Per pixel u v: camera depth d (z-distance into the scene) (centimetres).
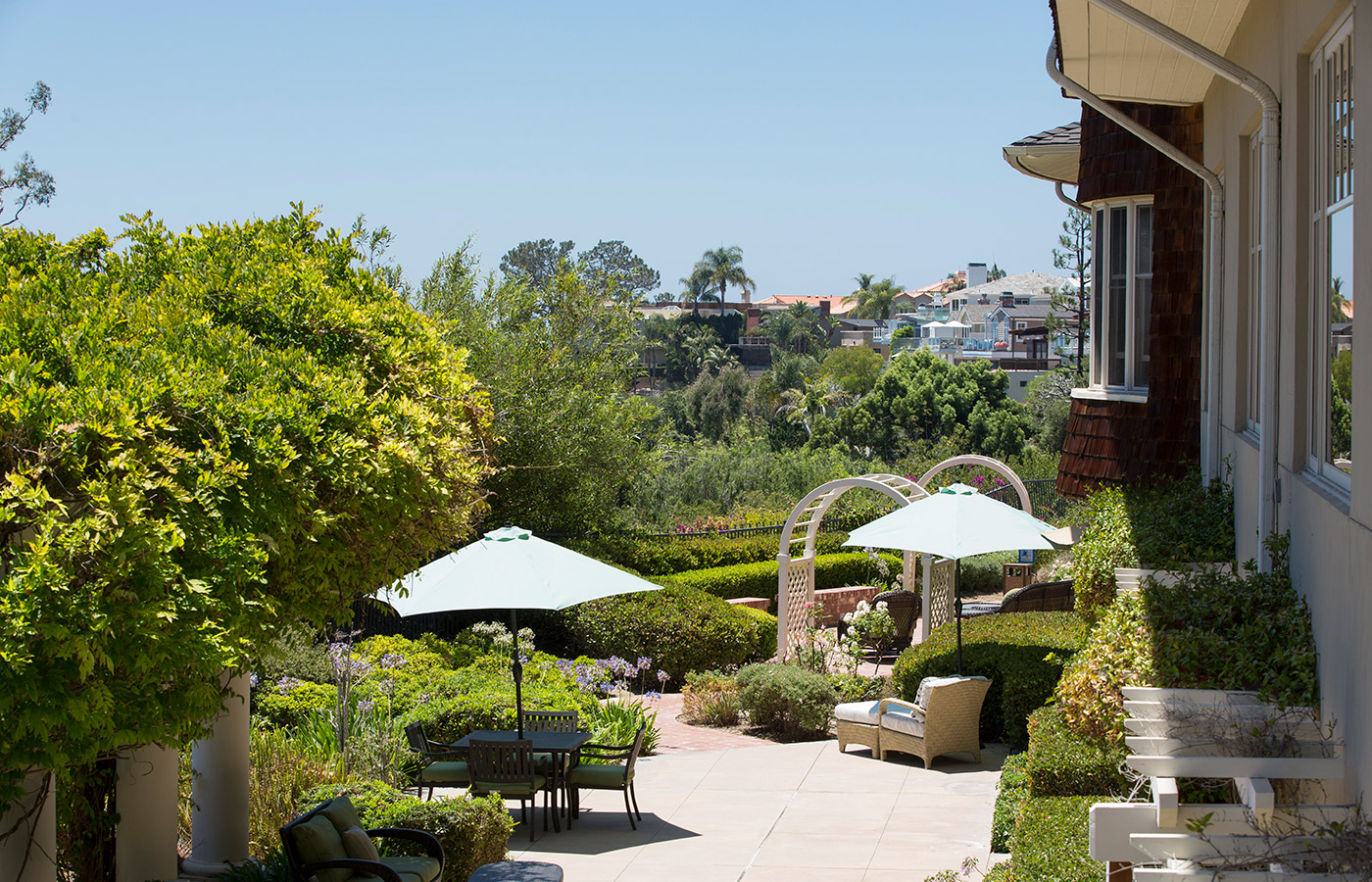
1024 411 5231
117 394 396
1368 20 441
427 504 569
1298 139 601
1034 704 1115
